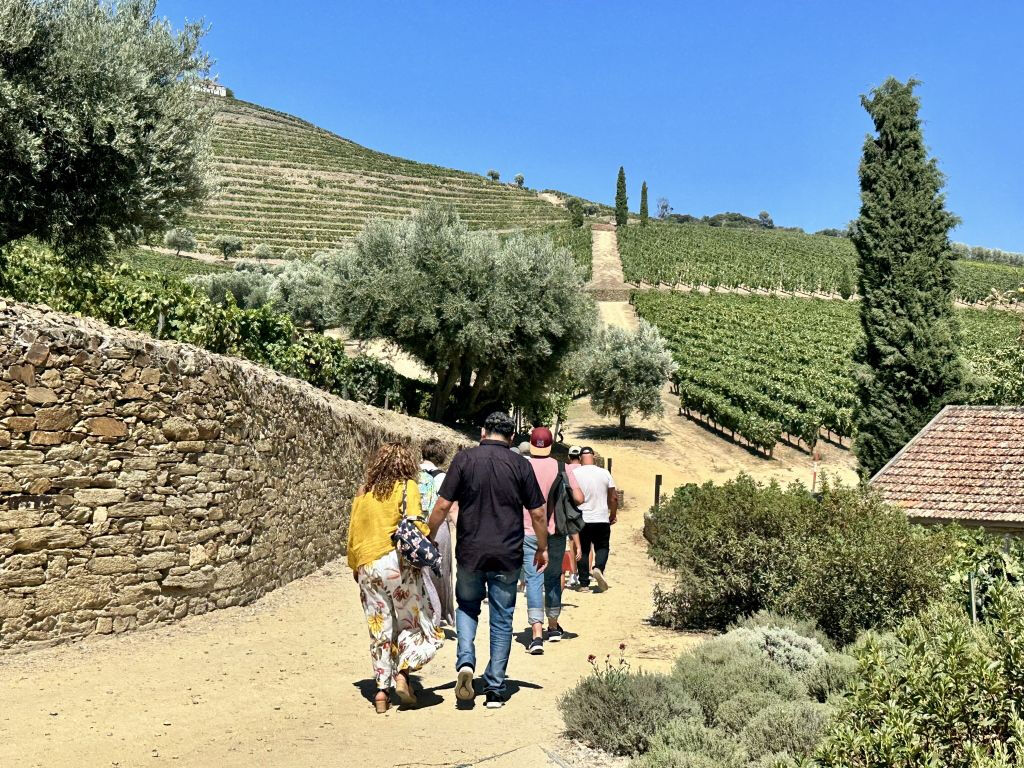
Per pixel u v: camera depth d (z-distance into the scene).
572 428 38.03
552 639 7.81
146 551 7.15
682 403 40.25
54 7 11.70
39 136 11.31
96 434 6.79
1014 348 22.23
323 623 8.09
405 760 4.34
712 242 127.31
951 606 6.06
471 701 5.59
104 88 11.72
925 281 18.12
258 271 71.94
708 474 29.66
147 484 7.18
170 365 7.45
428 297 22.23
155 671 5.98
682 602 8.95
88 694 5.30
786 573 8.28
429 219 23.12
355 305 22.72
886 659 3.83
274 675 6.08
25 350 6.36
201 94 13.20
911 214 18.12
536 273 23.11
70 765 4.05
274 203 126.81
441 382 24.20
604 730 4.79
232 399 8.27
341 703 5.48
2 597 6.12
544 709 5.52
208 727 4.79
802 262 112.75
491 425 5.66
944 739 3.22
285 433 9.56
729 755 4.38
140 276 15.50
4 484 6.19
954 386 17.77
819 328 66.56
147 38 12.45
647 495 25.48
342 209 130.25
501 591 5.50
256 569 8.67
